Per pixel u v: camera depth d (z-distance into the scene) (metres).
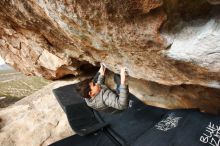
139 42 2.69
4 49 6.34
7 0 3.03
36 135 5.74
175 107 5.00
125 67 3.87
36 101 7.31
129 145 4.42
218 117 3.92
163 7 2.12
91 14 2.37
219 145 3.55
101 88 3.65
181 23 2.33
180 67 3.04
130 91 5.77
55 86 7.41
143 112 5.19
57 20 2.81
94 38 3.05
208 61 2.59
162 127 4.40
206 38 2.25
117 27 2.52
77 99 5.95
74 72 6.63
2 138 5.77
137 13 2.23
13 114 7.03
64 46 4.38
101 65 4.40
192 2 2.14
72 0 2.23
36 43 4.69
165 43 2.56
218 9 2.11
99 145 4.55
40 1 2.52
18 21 3.56
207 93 4.16
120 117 5.18
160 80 3.80
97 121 5.30
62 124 5.98
